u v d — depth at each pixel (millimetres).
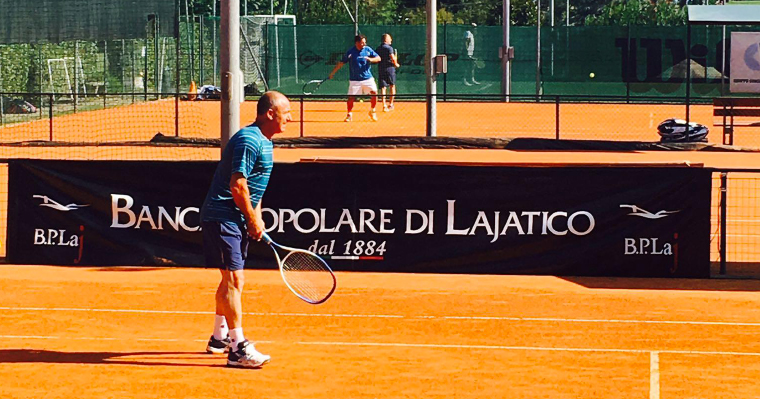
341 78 59812
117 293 15305
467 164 16859
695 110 52500
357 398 10258
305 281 12859
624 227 16812
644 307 14703
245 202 10992
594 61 59062
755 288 16062
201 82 51406
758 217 22094
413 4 94688
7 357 11688
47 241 17469
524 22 86188
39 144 33875
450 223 16953
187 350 12062
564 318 13992
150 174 17297
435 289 15773
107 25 38719
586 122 45094
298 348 12258
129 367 11297
